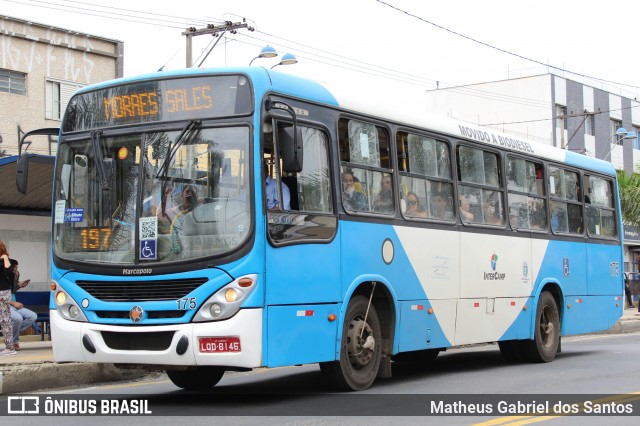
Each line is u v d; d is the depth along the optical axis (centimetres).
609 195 1720
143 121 923
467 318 1227
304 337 916
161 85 923
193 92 908
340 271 976
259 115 883
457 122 1249
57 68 2759
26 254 1953
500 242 1317
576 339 2134
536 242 1423
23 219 1947
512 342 1450
